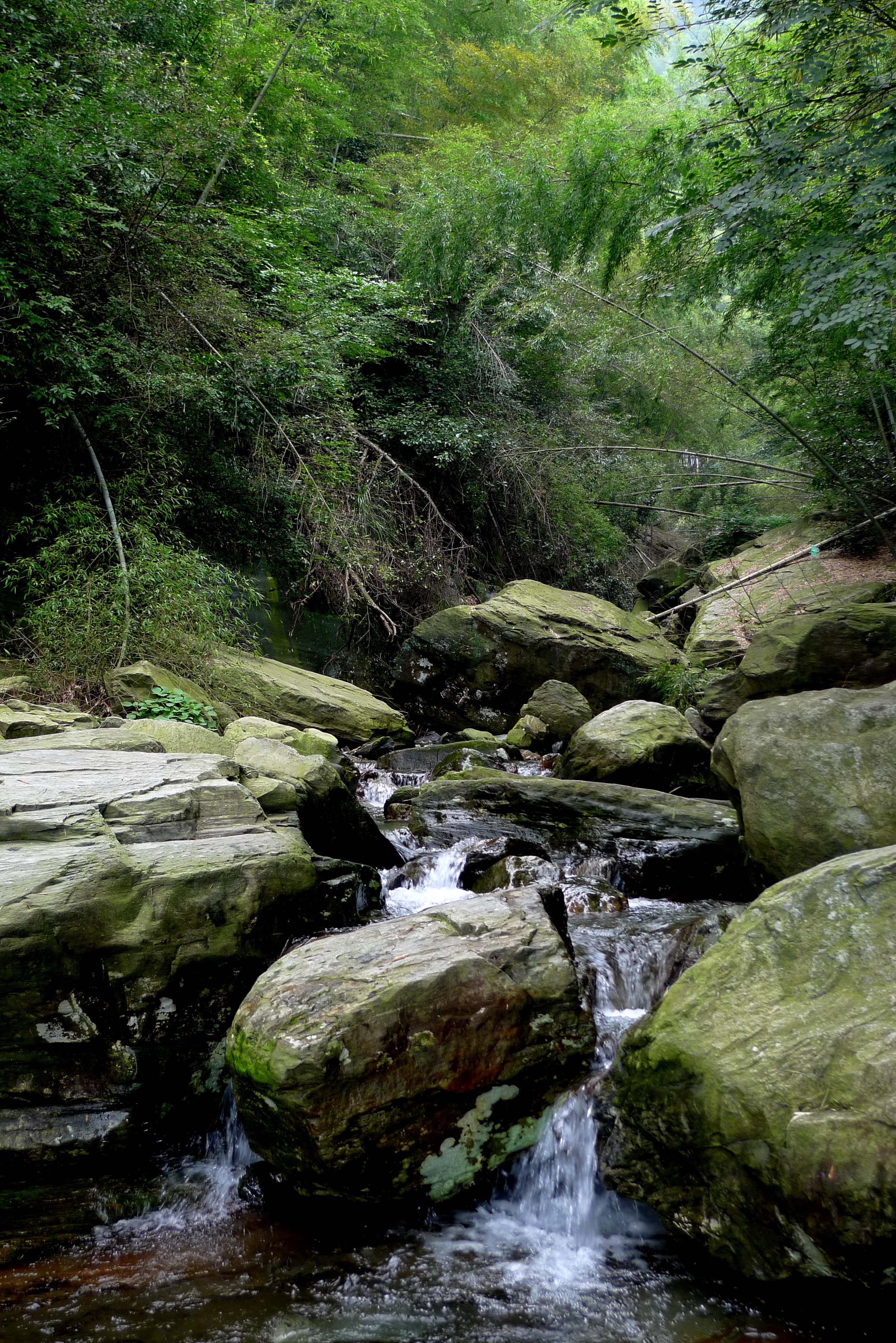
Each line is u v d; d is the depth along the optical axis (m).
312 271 11.73
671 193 9.13
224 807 4.32
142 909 3.58
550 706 10.24
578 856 6.41
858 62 6.94
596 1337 2.60
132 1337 2.57
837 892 2.99
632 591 17.36
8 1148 3.25
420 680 11.76
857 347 6.55
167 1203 3.32
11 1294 2.77
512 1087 3.26
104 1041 3.48
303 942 4.12
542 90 17.55
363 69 17.09
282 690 9.19
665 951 4.59
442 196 12.27
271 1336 2.60
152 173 9.08
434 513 13.27
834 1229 2.33
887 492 11.93
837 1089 2.48
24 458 9.19
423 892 5.80
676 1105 2.84
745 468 21.08
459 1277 2.89
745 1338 2.58
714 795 7.81
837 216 7.46
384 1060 3.02
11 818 3.70
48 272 8.58
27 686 7.33
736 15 7.05
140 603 8.12
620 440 17.22
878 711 4.73
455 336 14.52
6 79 7.75
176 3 10.98
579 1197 3.26
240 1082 3.17
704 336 19.09
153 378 8.65
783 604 11.95
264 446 10.70
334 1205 3.16
